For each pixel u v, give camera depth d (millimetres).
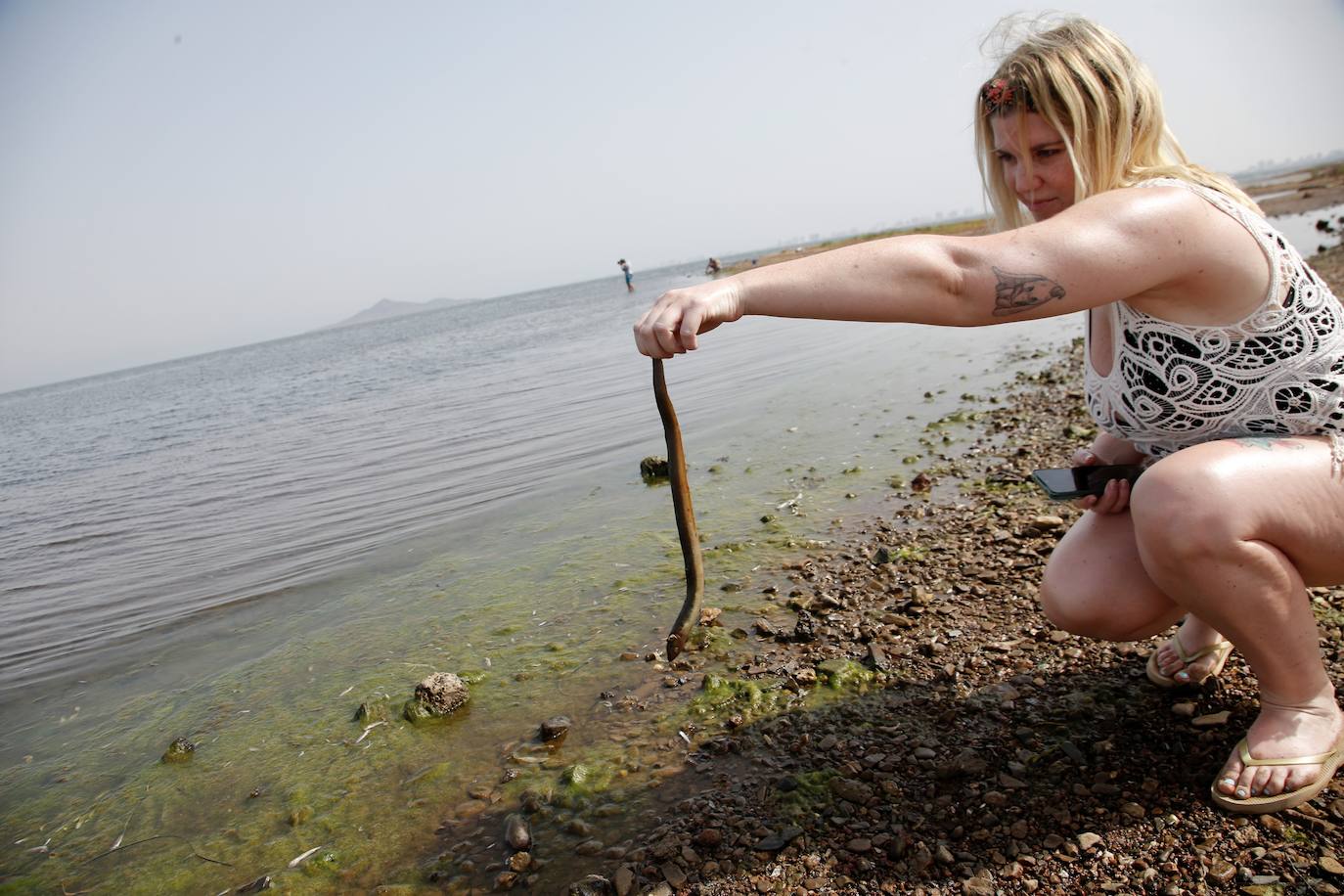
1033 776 2307
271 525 7242
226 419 18891
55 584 6480
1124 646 2916
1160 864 1921
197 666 4379
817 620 3574
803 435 7164
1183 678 2576
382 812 2734
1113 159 1955
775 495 5535
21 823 3066
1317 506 1883
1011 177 2180
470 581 4895
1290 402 1929
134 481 11266
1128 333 2055
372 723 3350
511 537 5648
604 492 6410
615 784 2637
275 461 10773
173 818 2934
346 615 4711
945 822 2191
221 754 3338
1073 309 1763
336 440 11703
